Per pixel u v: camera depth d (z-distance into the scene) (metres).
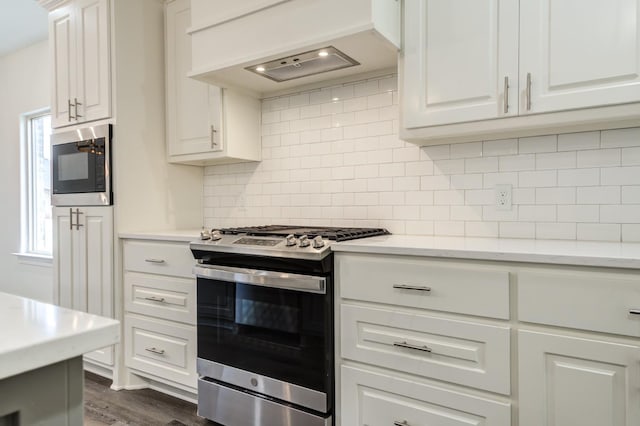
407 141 1.92
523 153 1.80
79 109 2.57
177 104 2.59
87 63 2.52
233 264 1.88
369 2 1.59
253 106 2.52
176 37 2.59
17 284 3.82
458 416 1.37
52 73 2.72
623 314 1.11
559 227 1.73
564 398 1.19
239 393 1.87
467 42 1.60
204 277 1.96
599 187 1.65
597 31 1.37
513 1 1.51
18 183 3.78
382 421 1.51
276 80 2.25
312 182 2.38
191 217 2.81
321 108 2.34
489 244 1.53
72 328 0.52
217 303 1.94
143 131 2.54
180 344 2.16
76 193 2.56
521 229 1.81
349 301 1.59
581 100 1.40
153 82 2.61
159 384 2.39
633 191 1.59
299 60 1.93
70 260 2.60
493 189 1.87
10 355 0.44
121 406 2.21
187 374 2.14
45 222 3.70
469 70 1.60
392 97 2.12
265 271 1.74
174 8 2.59
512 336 1.27
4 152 3.88
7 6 2.92
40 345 0.47
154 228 2.59
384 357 1.50
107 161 2.39
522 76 1.50
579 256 1.16
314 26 1.73
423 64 1.70
